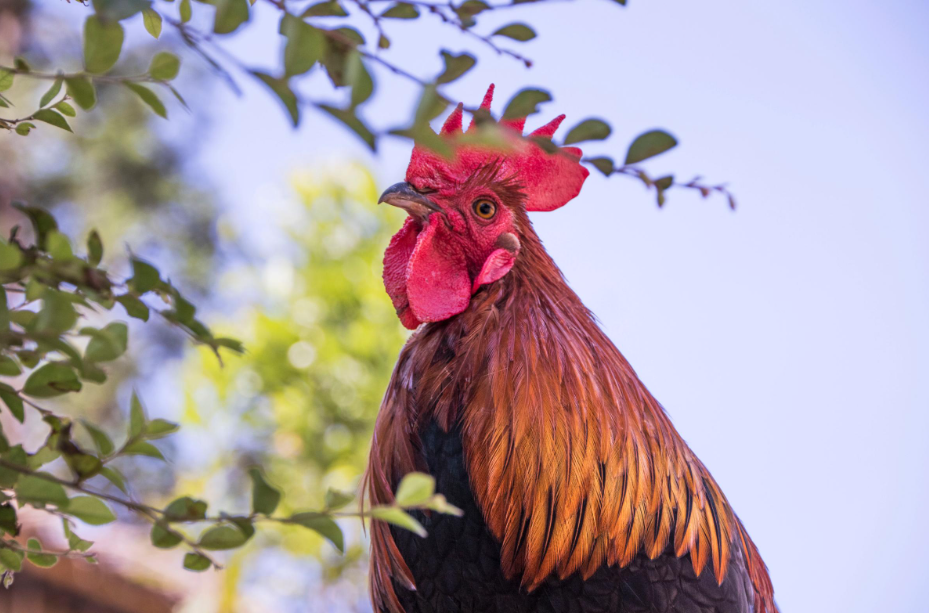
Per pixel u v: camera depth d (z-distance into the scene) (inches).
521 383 108.2
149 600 368.2
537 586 107.5
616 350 121.0
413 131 42.9
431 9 60.6
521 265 117.6
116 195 741.9
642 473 111.7
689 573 112.6
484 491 105.4
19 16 647.8
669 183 59.0
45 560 73.0
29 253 51.4
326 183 404.2
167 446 617.0
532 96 53.0
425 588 110.7
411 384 112.7
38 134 716.7
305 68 44.6
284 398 370.6
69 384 57.7
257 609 368.2
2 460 54.9
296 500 357.4
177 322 57.2
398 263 123.5
